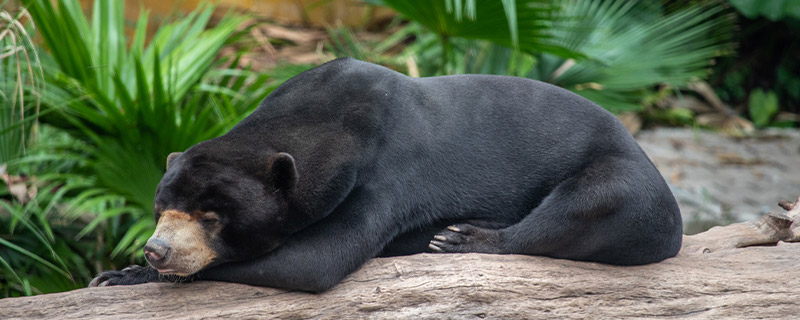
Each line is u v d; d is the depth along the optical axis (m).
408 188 7.27
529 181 7.62
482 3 11.66
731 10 28.05
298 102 7.37
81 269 12.09
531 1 11.58
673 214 7.84
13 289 11.58
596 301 7.41
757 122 28.20
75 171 11.91
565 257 7.68
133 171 11.27
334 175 6.78
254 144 6.86
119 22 12.52
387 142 7.15
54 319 6.88
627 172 7.42
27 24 13.03
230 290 7.06
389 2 12.69
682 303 7.57
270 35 22.39
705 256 8.62
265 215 6.57
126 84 12.10
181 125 10.98
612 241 7.45
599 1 14.99
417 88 7.59
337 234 6.88
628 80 14.70
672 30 15.19
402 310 7.06
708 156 23.83
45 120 11.71
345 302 7.01
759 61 30.16
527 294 7.26
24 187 11.52
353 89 7.34
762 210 19.94
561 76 14.68
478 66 15.27
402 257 7.47
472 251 7.60
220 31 13.05
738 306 7.62
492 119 7.65
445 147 7.45
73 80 11.02
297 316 6.92
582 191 7.35
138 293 7.10
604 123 7.82
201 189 6.46
